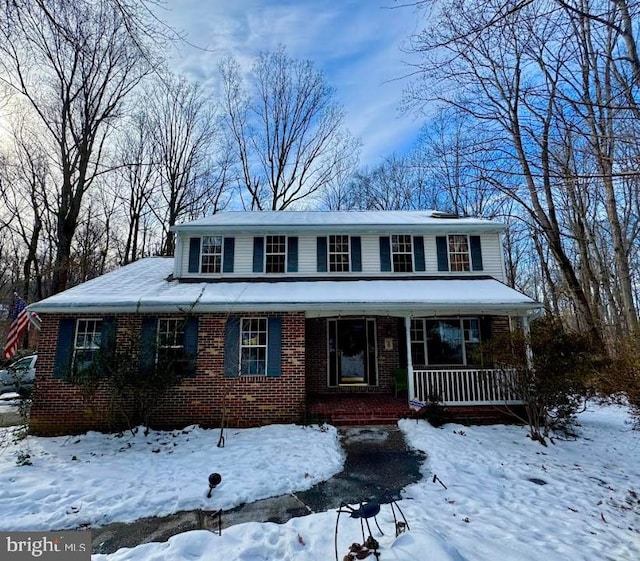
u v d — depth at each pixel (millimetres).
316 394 11641
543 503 5266
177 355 9617
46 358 9273
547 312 9648
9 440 8359
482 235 12680
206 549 4090
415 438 8148
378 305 9633
